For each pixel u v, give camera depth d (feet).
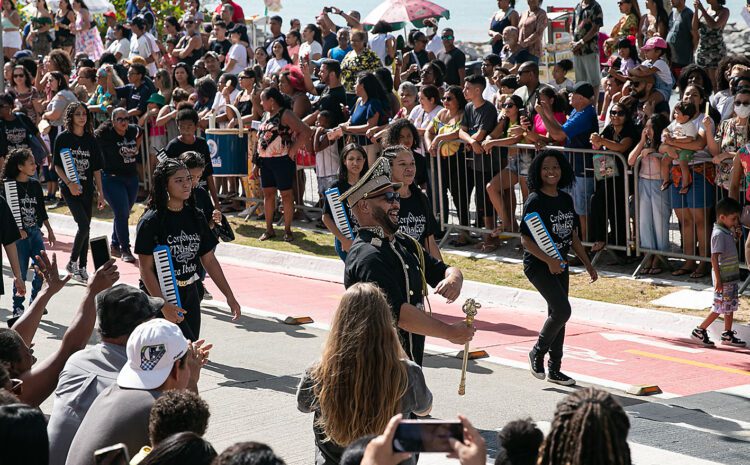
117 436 14.25
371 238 17.01
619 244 37.58
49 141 55.06
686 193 34.60
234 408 24.62
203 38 65.82
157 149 52.70
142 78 54.54
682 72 36.47
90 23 70.38
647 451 21.07
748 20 43.88
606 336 31.76
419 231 22.72
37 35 74.02
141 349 14.93
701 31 43.93
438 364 28.63
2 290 29.71
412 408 14.07
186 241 23.99
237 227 48.49
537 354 26.71
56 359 16.58
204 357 16.31
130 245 46.65
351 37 47.60
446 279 17.21
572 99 38.24
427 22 57.36
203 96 51.70
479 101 40.22
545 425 22.91
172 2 84.23
